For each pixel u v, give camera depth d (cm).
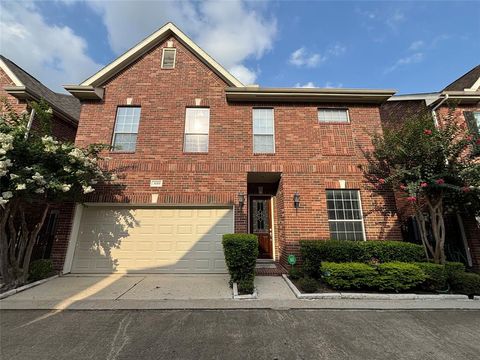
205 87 903
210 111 880
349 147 854
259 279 682
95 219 776
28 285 591
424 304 497
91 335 363
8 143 532
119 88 890
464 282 554
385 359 306
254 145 863
